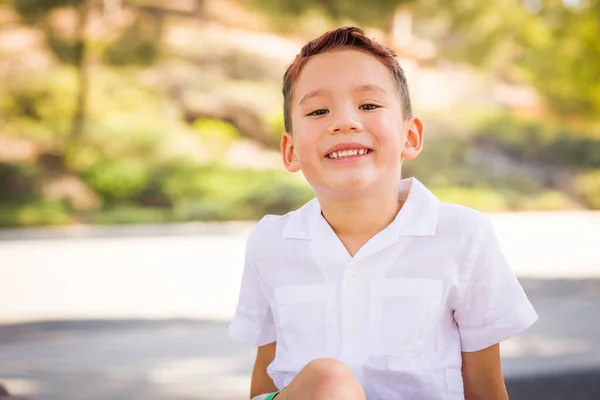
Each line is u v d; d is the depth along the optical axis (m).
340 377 1.37
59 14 18.00
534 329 4.53
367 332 1.66
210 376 3.74
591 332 4.40
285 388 1.43
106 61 16.91
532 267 7.62
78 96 16.95
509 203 15.66
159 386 3.55
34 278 7.48
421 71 19.80
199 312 5.60
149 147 15.99
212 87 18.28
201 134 17.20
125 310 5.73
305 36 20.31
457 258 1.68
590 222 13.09
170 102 17.95
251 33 20.17
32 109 16.67
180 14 19.67
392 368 1.63
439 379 1.65
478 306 1.71
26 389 3.53
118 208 14.85
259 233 1.83
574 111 19.80
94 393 3.44
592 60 19.30
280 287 1.76
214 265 8.25
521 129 17.98
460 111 18.59
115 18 18.22
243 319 1.89
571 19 19.02
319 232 1.73
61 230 13.02
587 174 17.00
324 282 1.71
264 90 18.64
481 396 1.77
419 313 1.65
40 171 15.17
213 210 14.44
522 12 19.03
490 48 18.16
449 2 17.19
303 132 1.68
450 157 17.12
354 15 16.30
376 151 1.66
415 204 1.70
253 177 15.59
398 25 20.06
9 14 18.28
